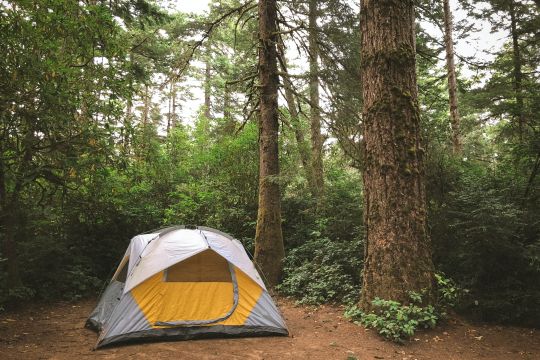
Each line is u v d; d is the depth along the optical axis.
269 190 9.68
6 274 7.55
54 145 6.64
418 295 5.75
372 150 6.32
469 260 6.39
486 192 6.58
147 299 5.48
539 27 14.24
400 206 6.05
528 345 5.22
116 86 7.30
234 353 4.88
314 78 10.00
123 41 7.36
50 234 9.37
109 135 7.26
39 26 6.15
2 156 6.25
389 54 6.27
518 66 14.46
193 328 5.49
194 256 5.85
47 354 4.85
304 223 11.09
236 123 11.86
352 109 9.77
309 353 4.89
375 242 6.18
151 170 12.57
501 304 5.96
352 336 5.54
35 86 6.07
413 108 6.25
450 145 8.52
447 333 5.58
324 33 10.11
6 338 5.57
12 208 7.34
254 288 5.93
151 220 11.45
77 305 8.23
